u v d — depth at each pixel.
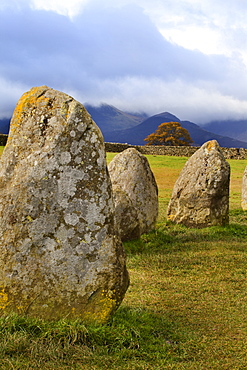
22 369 4.59
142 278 9.20
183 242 12.97
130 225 11.83
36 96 6.11
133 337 5.58
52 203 5.70
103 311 5.67
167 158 47.19
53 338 5.14
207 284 8.78
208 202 15.12
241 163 44.94
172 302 7.61
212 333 6.25
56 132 5.83
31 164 5.76
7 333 5.10
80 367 4.76
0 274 5.56
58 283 5.61
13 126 6.00
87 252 5.70
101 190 5.84
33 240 5.61
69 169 5.79
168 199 23.03
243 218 17.42
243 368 5.17
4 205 5.68
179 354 5.46
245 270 9.83
